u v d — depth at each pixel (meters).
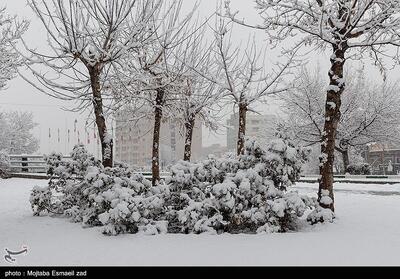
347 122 30.75
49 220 10.16
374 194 14.80
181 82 15.93
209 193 9.12
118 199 8.21
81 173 10.75
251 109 14.78
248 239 7.31
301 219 9.34
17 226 9.48
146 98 14.83
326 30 9.34
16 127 52.75
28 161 26.86
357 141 31.70
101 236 7.91
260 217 8.02
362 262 5.70
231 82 14.21
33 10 10.91
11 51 16.95
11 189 17.69
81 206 10.05
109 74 13.70
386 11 9.36
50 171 11.09
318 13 9.78
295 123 31.44
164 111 16.44
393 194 14.79
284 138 8.94
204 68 16.31
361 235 7.48
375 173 43.50
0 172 22.84
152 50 14.87
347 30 9.27
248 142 8.88
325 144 9.36
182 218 8.08
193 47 16.14
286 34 10.27
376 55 10.70
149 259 6.06
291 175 8.70
